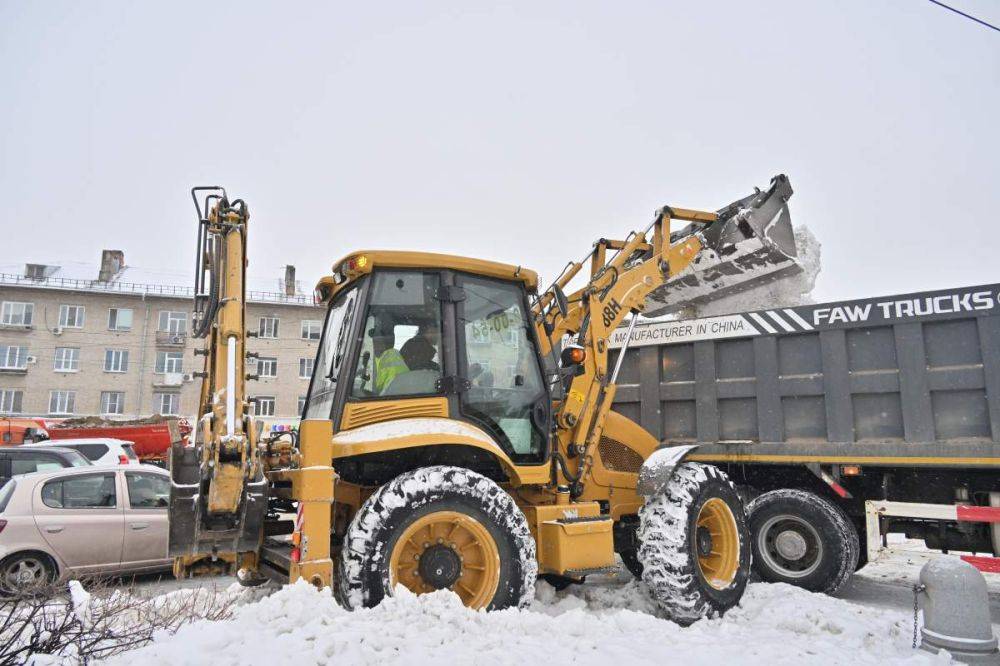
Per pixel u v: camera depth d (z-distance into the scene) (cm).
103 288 4206
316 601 359
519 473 496
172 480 395
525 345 534
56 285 4156
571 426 570
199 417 449
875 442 633
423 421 461
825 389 661
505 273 525
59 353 4141
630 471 632
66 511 721
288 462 440
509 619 393
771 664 377
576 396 575
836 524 616
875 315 643
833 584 609
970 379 595
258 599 450
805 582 616
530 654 349
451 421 471
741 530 558
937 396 611
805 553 627
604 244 689
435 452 485
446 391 486
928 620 440
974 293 599
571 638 388
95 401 4122
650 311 824
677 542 505
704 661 369
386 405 470
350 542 403
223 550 399
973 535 603
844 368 654
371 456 470
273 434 470
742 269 730
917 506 613
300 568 394
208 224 459
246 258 453
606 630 418
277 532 501
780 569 635
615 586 625
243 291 442
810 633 477
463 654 331
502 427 507
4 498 709
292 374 4306
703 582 512
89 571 715
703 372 732
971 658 419
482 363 509
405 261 492
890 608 622
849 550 614
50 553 700
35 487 718
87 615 333
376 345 481
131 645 318
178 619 367
